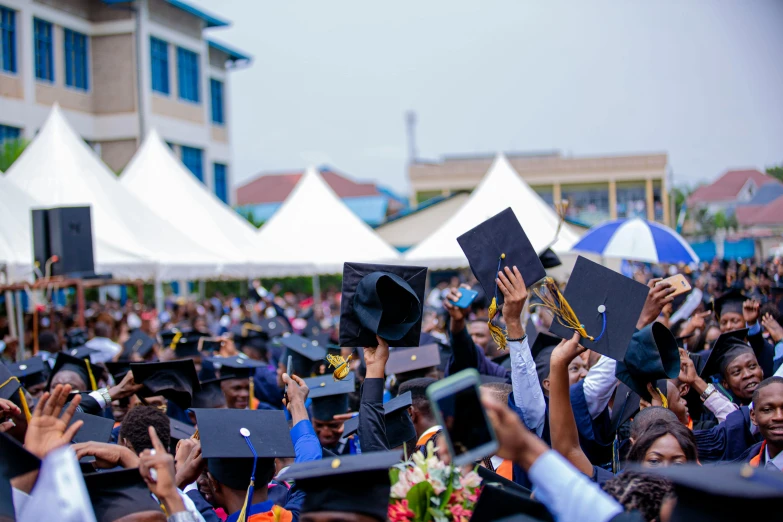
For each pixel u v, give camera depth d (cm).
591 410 410
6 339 1187
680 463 338
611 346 360
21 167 1491
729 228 2473
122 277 1408
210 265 1611
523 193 1586
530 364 374
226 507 352
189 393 524
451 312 551
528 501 275
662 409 369
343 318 375
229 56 4169
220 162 4062
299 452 371
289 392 401
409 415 456
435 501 289
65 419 293
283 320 1620
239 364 707
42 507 220
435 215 3397
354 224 2052
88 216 1113
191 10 3625
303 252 1980
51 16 3125
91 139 3369
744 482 209
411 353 623
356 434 527
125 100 3381
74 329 1275
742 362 552
